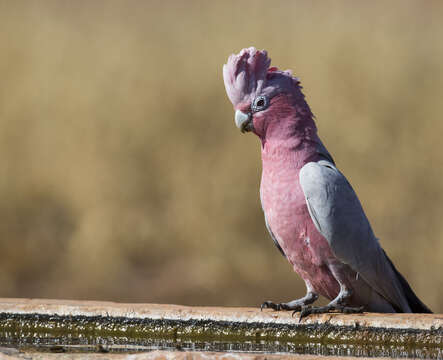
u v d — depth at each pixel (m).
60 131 13.50
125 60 14.37
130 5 18.92
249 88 5.84
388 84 13.17
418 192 12.34
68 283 12.34
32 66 14.13
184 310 5.18
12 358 4.24
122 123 13.50
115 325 5.20
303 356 4.20
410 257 11.82
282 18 15.30
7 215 13.00
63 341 5.09
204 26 15.66
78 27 15.80
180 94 13.77
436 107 13.05
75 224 13.13
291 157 5.71
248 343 5.06
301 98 5.85
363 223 5.68
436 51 14.05
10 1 16.53
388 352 4.81
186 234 12.79
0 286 12.27
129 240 12.83
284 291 12.03
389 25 14.82
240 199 12.77
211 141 13.50
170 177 13.17
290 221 5.67
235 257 12.41
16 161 13.23
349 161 12.59
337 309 5.42
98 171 13.15
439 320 4.79
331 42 13.84
